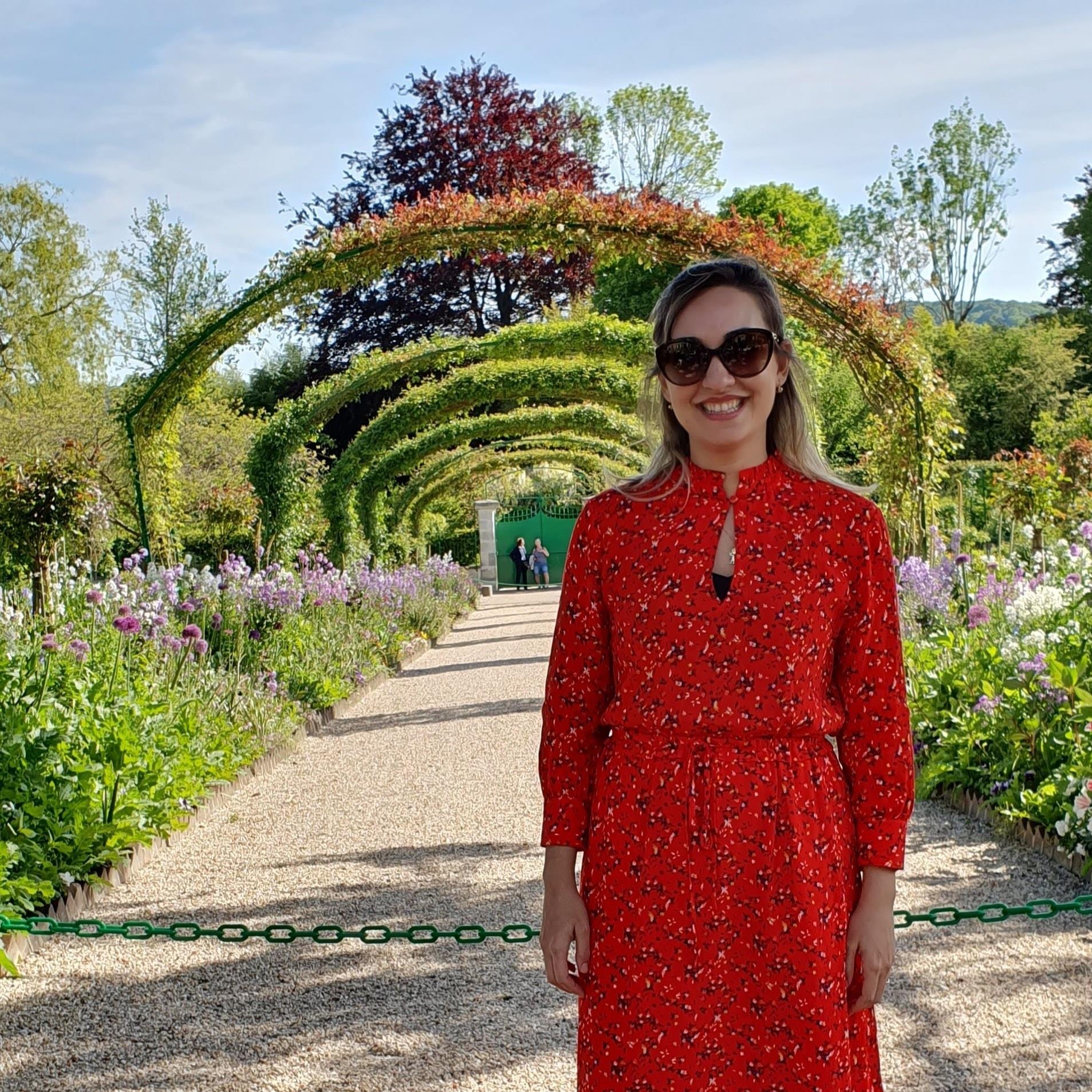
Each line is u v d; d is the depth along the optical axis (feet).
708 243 27.86
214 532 52.95
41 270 85.71
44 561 27.40
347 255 29.99
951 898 13.91
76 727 16.44
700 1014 5.33
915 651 23.45
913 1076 9.48
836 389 73.36
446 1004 11.41
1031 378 96.84
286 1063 10.21
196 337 32.71
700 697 5.43
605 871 5.49
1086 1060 9.59
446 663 43.37
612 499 5.88
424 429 61.82
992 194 129.80
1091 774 15.02
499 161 91.15
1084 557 24.38
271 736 24.73
